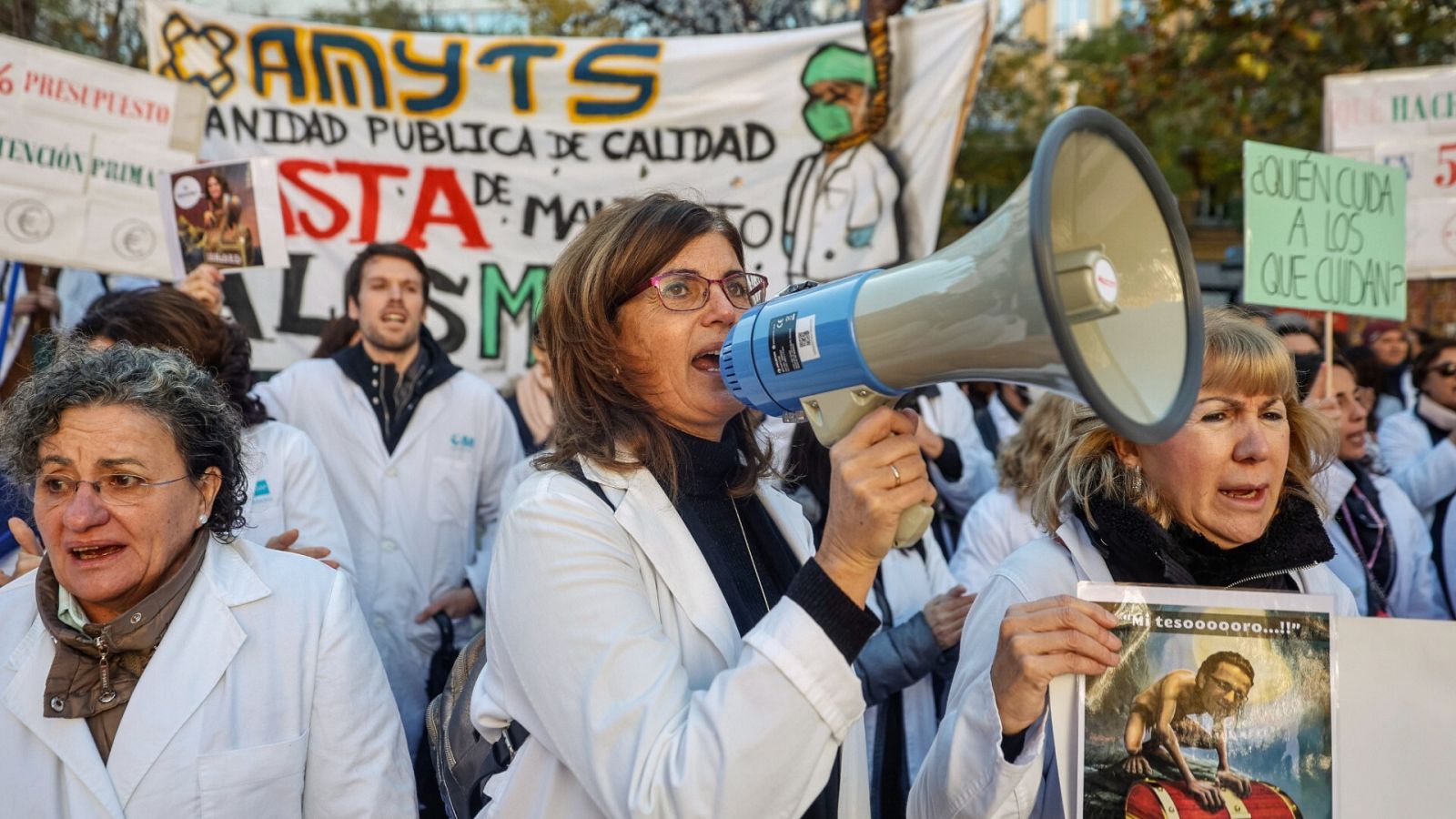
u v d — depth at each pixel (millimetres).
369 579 3625
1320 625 1526
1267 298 3428
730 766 1251
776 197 4625
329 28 4602
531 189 4707
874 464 1296
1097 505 1664
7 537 2648
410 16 9523
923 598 3016
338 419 3719
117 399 1805
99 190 3785
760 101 4609
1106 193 1198
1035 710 1491
